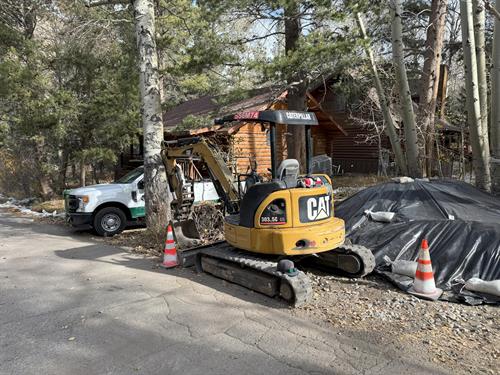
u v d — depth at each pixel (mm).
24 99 13422
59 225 11711
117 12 14516
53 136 14312
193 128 12922
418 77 19188
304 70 10336
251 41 11031
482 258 5676
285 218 5422
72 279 6406
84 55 14477
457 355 3875
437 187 8094
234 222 6121
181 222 7934
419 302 5145
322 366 3721
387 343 4129
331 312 4930
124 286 6012
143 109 8820
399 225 6918
